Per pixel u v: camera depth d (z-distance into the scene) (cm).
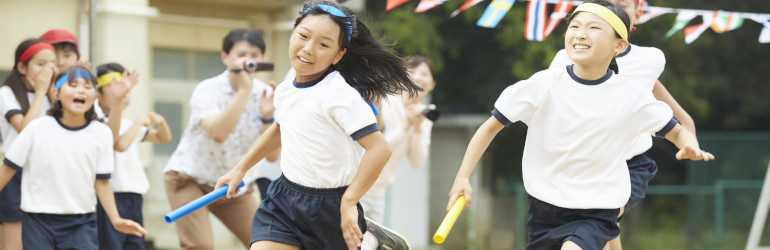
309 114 745
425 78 1251
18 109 1036
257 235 772
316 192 752
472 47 3047
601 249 792
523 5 2831
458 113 3088
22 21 1599
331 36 737
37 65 1044
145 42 1764
